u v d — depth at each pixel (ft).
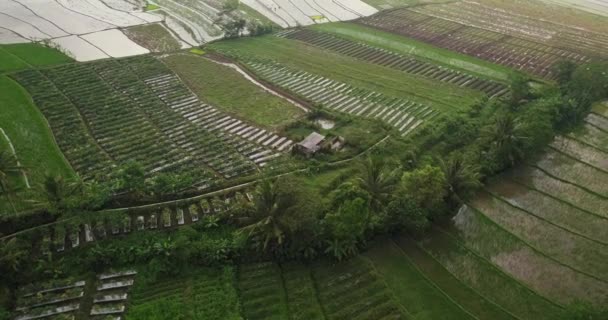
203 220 124.06
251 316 105.60
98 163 145.07
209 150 156.35
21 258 108.47
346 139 161.68
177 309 104.58
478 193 149.28
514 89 190.60
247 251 118.01
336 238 118.32
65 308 103.09
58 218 120.57
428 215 130.93
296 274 115.85
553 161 167.32
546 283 118.83
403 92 202.08
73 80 193.57
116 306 104.78
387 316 107.45
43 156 144.25
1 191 126.21
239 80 207.92
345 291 112.88
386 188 128.67
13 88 179.73
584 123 191.01
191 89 196.95
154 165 146.30
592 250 129.39
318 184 140.87
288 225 112.16
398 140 164.45
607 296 114.93
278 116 179.73
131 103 182.29
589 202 147.64
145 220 124.77
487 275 120.67
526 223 138.31
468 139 170.30
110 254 113.19
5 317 99.76
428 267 121.90
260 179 140.87
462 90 205.67
